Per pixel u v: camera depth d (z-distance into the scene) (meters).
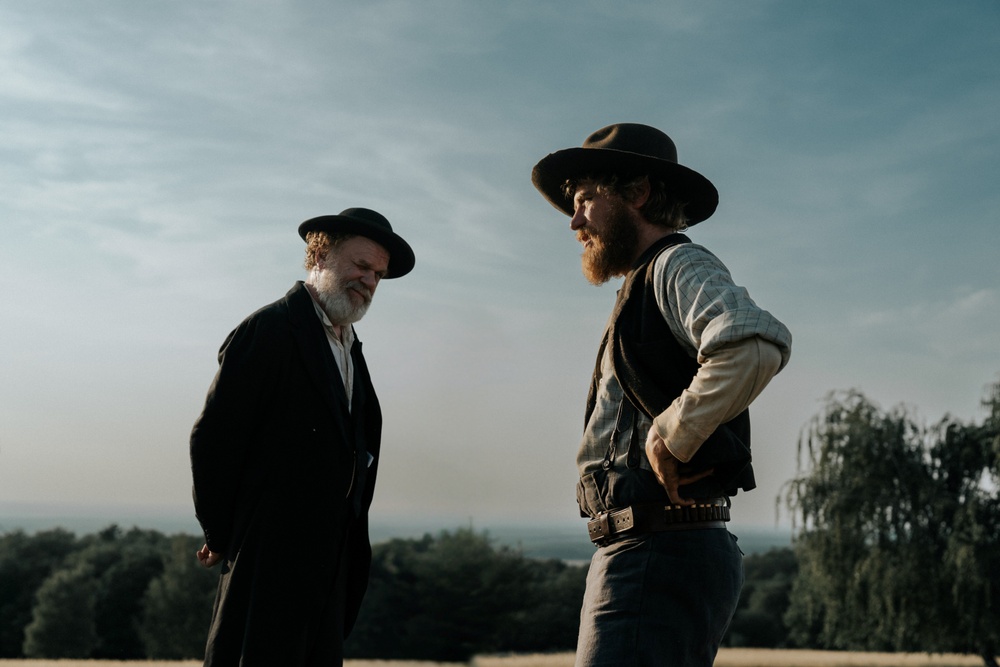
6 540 86.88
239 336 3.15
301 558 3.03
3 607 79.31
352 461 3.24
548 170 2.81
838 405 28.78
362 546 3.34
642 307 2.43
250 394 3.05
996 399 27.39
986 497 27.41
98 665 41.84
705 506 2.38
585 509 2.59
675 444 2.20
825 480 28.11
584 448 2.56
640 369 2.37
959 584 25.83
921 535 27.16
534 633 67.69
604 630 2.35
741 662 44.09
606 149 2.57
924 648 27.39
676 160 2.80
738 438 2.40
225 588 3.02
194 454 3.01
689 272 2.32
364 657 66.75
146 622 70.94
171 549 77.44
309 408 3.13
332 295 3.37
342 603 3.25
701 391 2.15
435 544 73.50
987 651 26.30
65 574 73.44
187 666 42.03
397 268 3.69
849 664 43.38
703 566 2.35
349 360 3.46
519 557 70.88
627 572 2.37
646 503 2.38
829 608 28.28
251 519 3.03
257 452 3.08
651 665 2.27
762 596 72.50
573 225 2.70
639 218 2.61
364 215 3.51
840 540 27.39
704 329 2.21
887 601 26.52
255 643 2.93
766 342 2.14
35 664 41.31
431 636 66.62
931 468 28.06
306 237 3.54
